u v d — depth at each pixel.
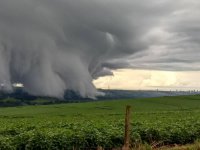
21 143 23.12
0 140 22.91
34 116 84.25
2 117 81.38
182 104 139.88
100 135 24.98
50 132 24.91
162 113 74.69
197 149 22.33
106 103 153.00
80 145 24.16
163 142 27.38
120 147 25.02
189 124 32.59
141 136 27.30
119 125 33.06
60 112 111.38
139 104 143.12
